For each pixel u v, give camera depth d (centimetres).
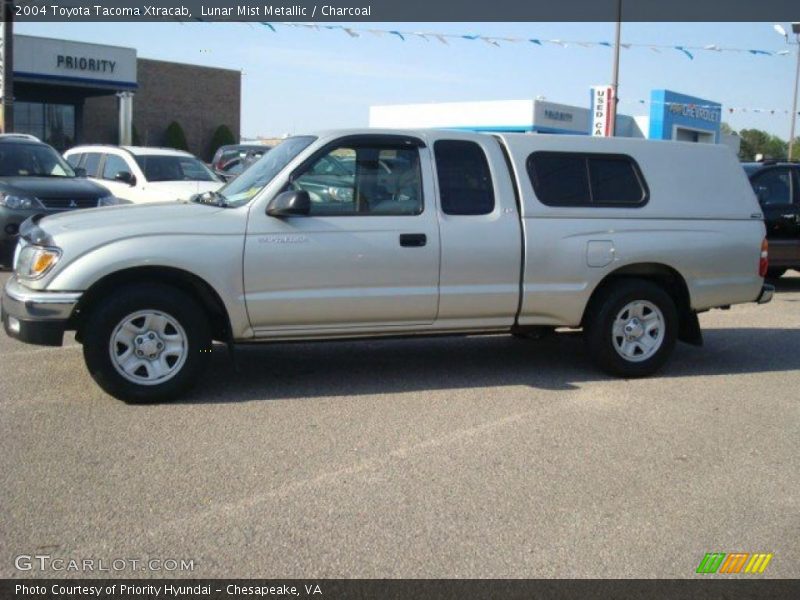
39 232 604
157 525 416
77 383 659
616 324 717
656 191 723
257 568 377
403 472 494
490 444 547
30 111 3288
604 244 697
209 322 625
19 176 1229
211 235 605
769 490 482
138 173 1449
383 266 640
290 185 623
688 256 724
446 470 499
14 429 549
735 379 738
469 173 672
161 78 3894
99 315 588
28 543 395
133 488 459
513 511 443
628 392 684
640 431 583
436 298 659
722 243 738
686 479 496
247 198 630
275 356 778
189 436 545
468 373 732
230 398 635
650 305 724
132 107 3616
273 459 509
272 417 591
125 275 600
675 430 588
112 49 3145
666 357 734
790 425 605
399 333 670
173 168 1495
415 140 658
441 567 383
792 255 1261
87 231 592
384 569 379
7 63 1808
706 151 752
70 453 509
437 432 568
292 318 630
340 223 631
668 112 3812
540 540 411
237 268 609
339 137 638
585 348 799
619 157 718
